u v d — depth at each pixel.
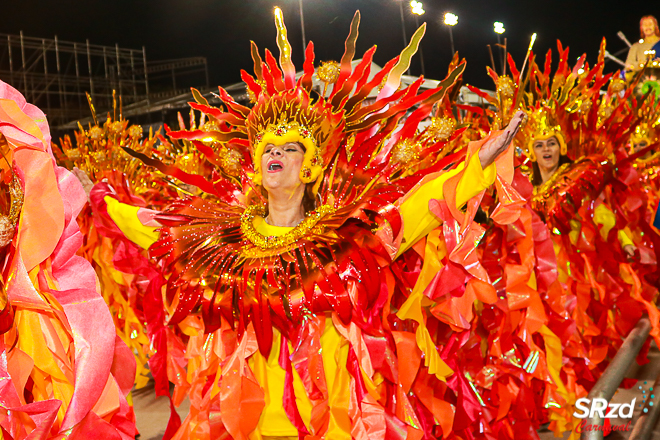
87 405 1.94
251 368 2.30
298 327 2.23
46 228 1.98
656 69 6.02
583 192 4.19
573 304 4.01
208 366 2.46
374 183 2.43
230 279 2.32
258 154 2.35
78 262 2.07
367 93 2.45
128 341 4.51
